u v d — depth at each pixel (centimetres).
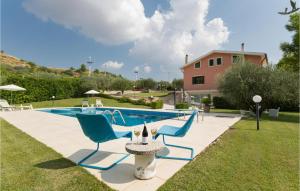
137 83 4903
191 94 2673
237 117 1137
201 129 716
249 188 275
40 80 2153
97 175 310
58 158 381
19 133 612
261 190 271
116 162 360
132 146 307
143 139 320
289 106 1784
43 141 512
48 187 270
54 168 333
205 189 270
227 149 458
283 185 286
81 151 425
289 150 456
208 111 1464
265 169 341
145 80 4959
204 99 2136
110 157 390
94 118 329
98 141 363
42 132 629
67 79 2480
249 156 408
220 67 2411
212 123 877
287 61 2306
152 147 302
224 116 1190
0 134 597
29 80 2041
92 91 2009
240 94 1252
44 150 429
